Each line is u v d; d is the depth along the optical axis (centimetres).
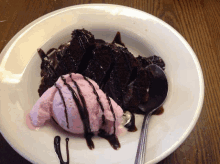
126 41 27
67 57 24
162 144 20
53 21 26
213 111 24
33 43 25
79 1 31
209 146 22
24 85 23
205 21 30
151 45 26
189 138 22
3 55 23
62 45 26
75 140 21
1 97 21
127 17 27
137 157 19
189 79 23
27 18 29
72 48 24
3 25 29
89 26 27
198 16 31
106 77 24
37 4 31
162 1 32
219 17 31
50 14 26
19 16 30
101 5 27
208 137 23
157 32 26
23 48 24
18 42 24
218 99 25
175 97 22
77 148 20
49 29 26
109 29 27
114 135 21
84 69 24
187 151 22
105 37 28
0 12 30
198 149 22
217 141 22
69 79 22
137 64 24
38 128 21
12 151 21
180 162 21
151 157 19
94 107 21
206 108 24
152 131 21
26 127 20
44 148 19
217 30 29
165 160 21
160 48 25
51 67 25
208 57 27
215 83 26
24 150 19
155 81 23
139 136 21
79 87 21
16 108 21
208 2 32
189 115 21
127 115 23
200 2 32
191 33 29
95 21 27
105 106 21
